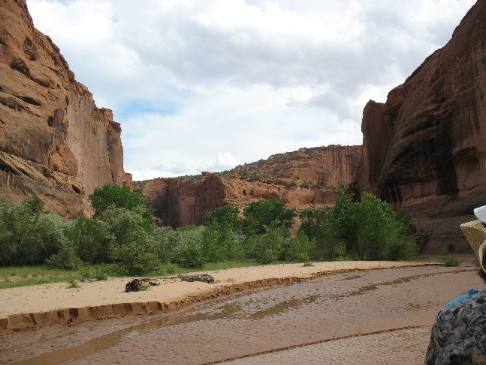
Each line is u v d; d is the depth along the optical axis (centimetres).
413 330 812
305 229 3844
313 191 12156
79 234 2477
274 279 1706
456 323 160
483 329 151
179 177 15412
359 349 668
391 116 6662
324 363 587
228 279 1703
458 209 4462
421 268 2309
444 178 4897
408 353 614
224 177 11588
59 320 1005
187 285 1490
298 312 1098
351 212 3378
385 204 3400
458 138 4666
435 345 168
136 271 1958
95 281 1623
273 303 1247
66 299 1167
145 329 934
